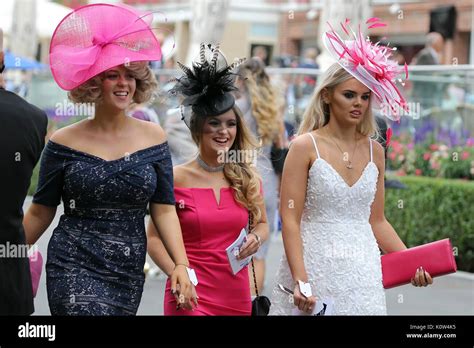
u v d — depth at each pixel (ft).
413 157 44.27
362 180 20.97
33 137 18.26
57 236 19.22
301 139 20.85
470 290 36.52
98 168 19.06
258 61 30.91
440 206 40.68
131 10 19.77
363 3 52.49
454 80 43.93
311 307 20.43
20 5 69.97
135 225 19.35
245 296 21.20
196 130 21.43
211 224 20.99
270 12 96.48
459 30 85.66
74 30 19.44
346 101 20.72
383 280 21.39
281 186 20.95
